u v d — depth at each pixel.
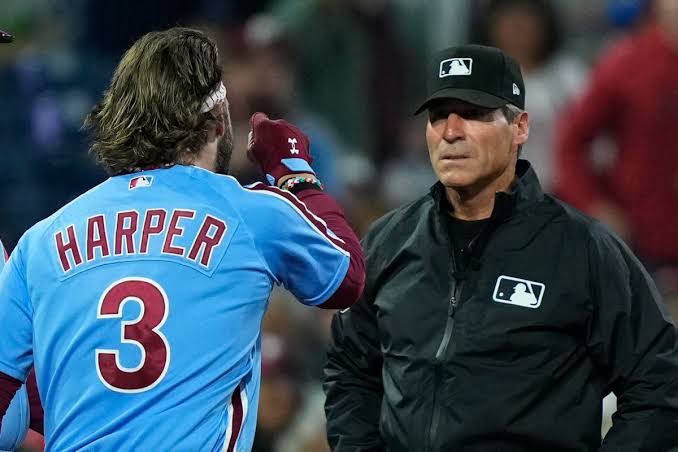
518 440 13.38
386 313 14.19
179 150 12.88
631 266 13.73
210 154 13.16
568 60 29.64
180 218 12.59
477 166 13.77
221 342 12.42
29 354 12.95
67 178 30.00
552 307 13.48
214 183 12.81
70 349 12.39
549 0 28.92
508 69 13.94
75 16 32.84
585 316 13.48
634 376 13.38
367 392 14.82
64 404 12.42
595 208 25.59
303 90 32.53
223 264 12.51
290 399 23.47
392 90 33.12
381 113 33.00
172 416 12.16
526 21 27.91
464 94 13.69
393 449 13.98
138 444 12.09
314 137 29.61
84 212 12.81
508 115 13.95
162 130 12.75
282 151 13.80
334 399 14.89
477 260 13.83
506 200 13.80
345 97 32.66
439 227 14.21
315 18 32.56
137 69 12.83
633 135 25.45
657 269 25.36
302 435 23.31
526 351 13.48
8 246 29.28
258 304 12.73
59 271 12.62
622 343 13.42
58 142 29.95
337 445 14.65
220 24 31.56
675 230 25.38
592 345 13.52
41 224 13.02
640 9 29.19
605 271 13.54
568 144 25.91
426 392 13.68
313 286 13.08
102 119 12.97
